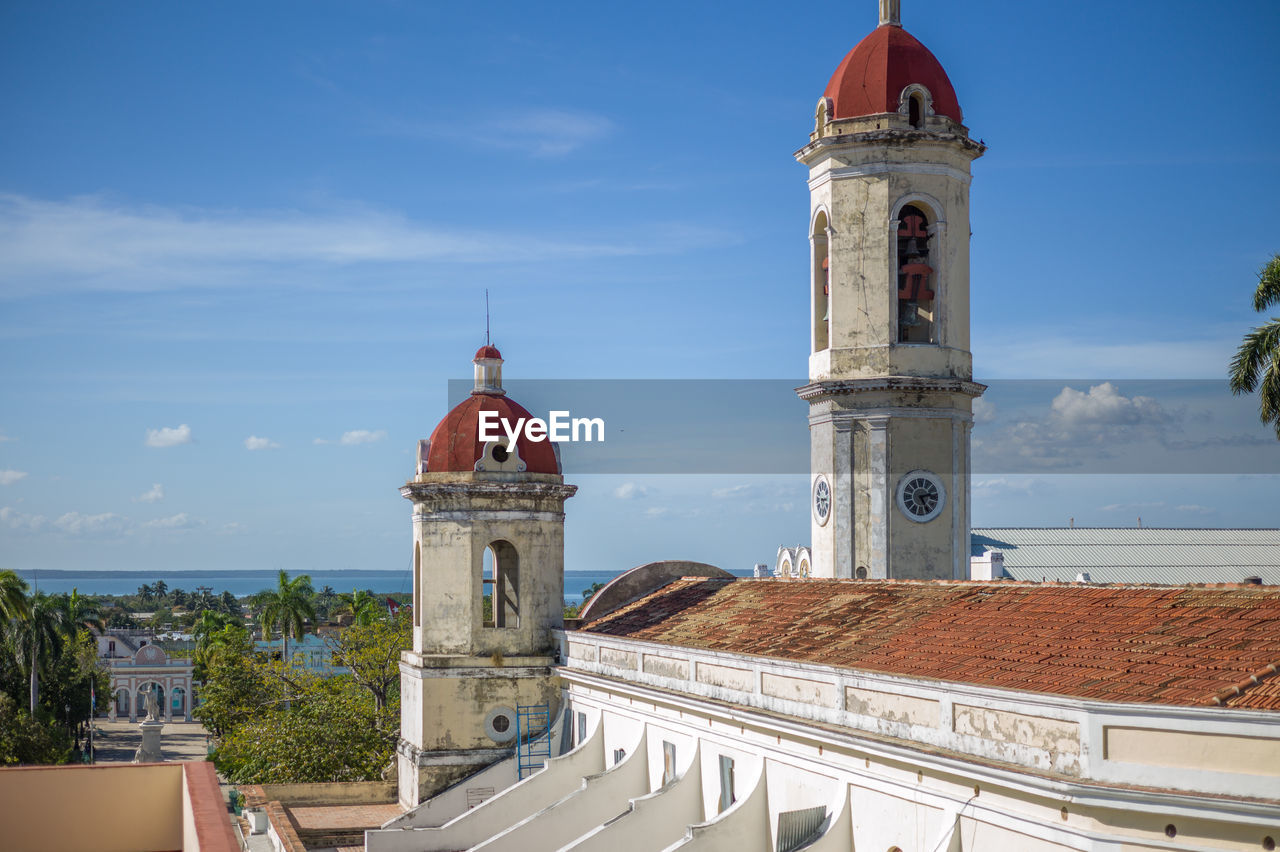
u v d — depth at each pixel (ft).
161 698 443.32
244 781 195.62
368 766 182.91
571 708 131.44
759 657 87.61
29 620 252.83
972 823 63.41
